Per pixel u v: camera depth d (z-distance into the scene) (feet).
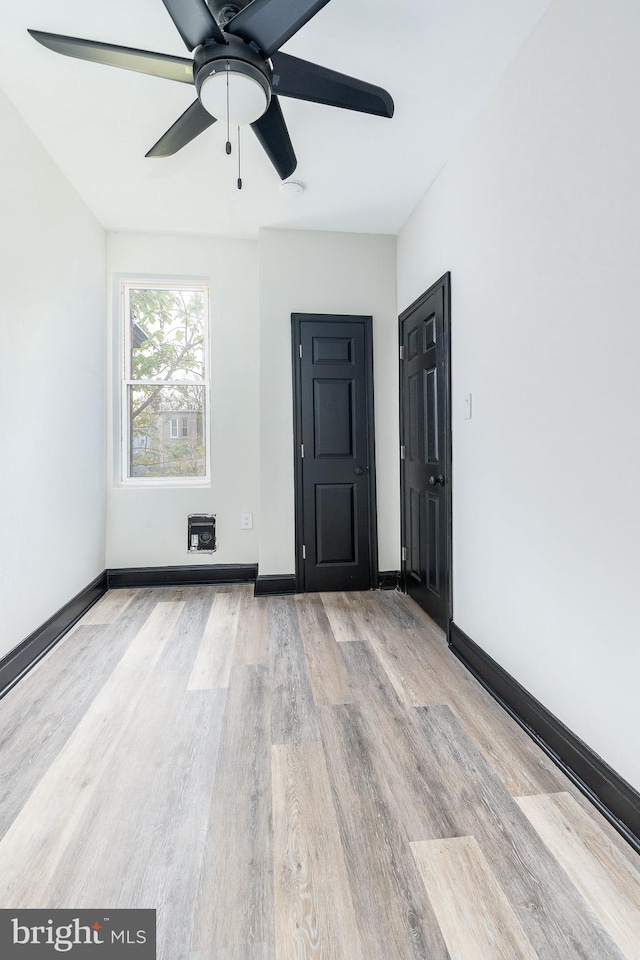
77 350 9.05
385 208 9.64
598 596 4.50
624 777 4.17
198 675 6.90
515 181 5.84
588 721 4.64
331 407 10.69
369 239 10.84
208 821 4.23
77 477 9.12
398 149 7.63
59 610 8.26
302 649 7.79
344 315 10.69
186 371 11.41
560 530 5.06
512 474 6.00
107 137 7.36
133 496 11.02
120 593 10.68
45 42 4.73
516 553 5.93
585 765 4.57
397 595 10.56
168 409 11.39
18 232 6.82
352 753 5.16
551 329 5.16
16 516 6.80
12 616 6.69
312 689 6.52
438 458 8.50
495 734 5.52
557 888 3.58
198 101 5.45
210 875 3.69
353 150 7.66
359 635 8.36
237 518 11.34
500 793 4.57
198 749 5.23
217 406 11.22
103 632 8.49
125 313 11.11
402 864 3.79
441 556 8.49
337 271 10.73
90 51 4.78
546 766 4.97
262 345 10.57
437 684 6.67
